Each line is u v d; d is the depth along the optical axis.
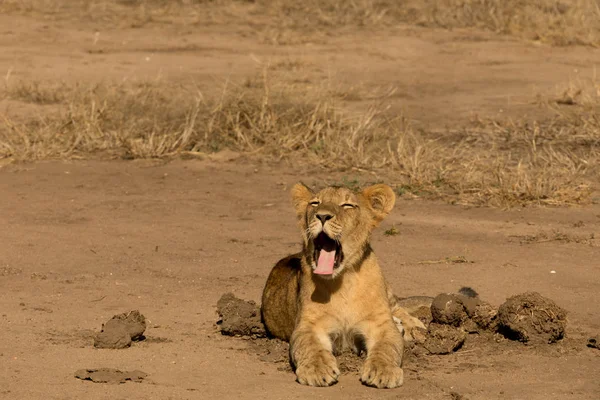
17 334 9.41
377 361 8.20
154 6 37.94
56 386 7.93
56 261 12.30
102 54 29.91
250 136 19.47
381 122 20.62
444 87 25.75
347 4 37.66
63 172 17.52
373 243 13.22
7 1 36.53
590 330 9.74
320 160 18.31
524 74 27.67
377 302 8.88
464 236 13.58
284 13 37.16
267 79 22.28
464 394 7.92
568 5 36.59
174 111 20.67
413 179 16.62
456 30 34.81
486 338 9.48
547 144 19.30
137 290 11.11
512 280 11.52
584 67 28.80
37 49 30.22
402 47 31.81
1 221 14.27
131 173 17.55
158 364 8.60
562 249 12.88
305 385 8.09
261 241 13.34
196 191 16.30
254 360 8.80
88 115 20.33
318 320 8.79
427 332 9.42
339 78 26.61
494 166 17.38
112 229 13.89
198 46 31.45
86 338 9.34
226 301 9.95
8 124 19.73
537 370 8.55
